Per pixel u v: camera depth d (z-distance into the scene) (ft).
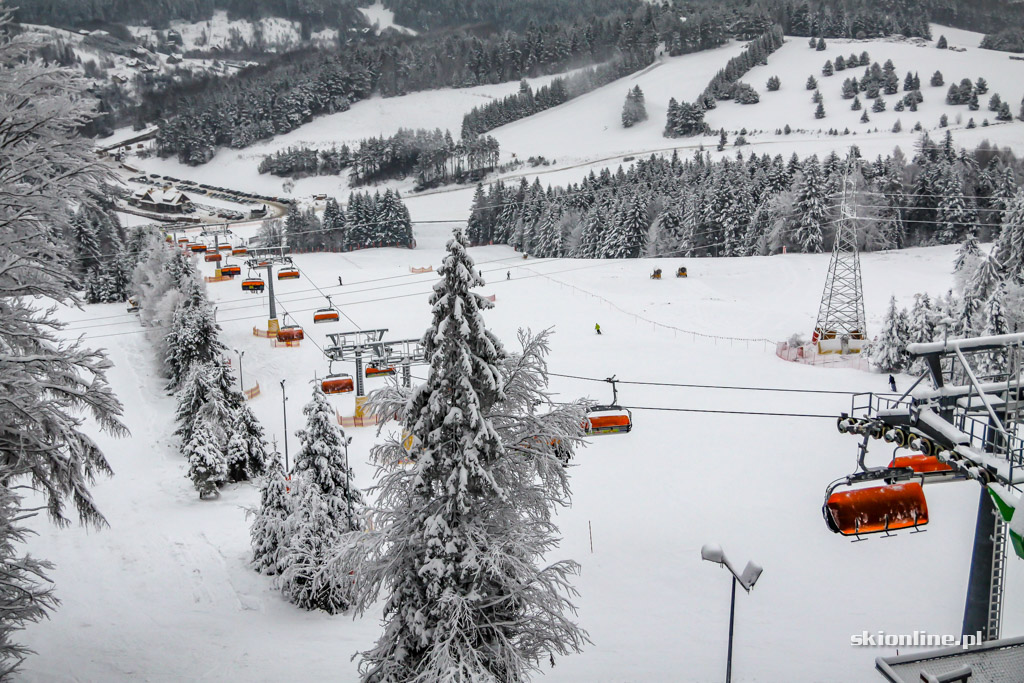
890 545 111.65
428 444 60.54
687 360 207.00
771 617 95.30
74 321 283.59
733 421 161.89
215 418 157.48
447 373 59.36
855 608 96.43
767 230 370.94
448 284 59.21
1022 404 54.60
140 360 237.04
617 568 110.63
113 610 97.60
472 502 60.85
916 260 326.65
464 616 58.13
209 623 94.99
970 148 568.00
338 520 106.22
